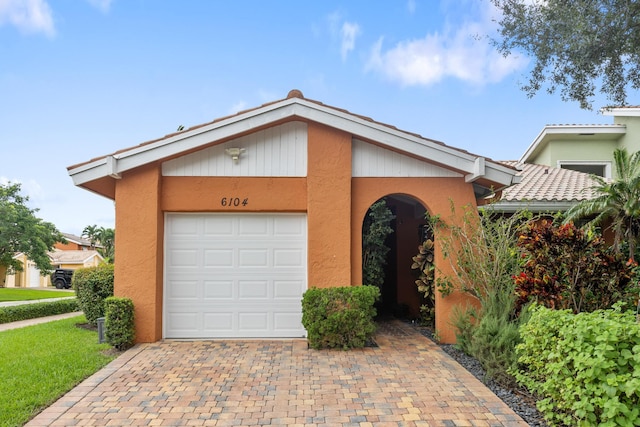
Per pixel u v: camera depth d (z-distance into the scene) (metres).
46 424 4.73
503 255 7.88
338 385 5.94
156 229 8.30
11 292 30.44
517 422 4.79
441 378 6.25
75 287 12.02
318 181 8.52
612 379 3.61
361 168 8.75
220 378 6.21
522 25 8.21
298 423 4.77
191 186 8.55
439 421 4.82
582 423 3.92
